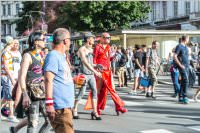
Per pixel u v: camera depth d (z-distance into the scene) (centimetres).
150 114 1372
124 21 4638
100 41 1301
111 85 1315
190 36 3738
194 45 3178
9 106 1232
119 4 4544
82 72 1266
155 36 3672
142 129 1112
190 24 5147
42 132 818
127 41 3612
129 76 2955
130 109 1493
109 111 1445
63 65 678
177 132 1073
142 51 2078
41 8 7081
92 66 1276
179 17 5550
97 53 1288
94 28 4684
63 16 5484
